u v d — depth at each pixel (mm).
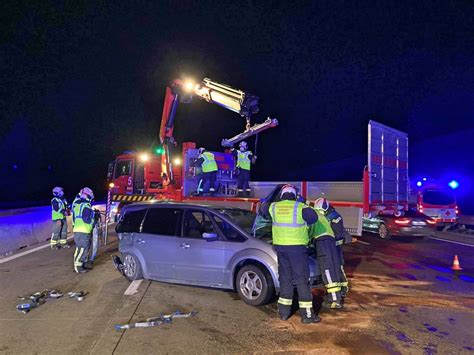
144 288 7023
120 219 7898
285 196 5770
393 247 12273
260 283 6051
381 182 10867
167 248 7043
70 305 6109
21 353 4438
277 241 5594
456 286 7516
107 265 9070
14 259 9844
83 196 8484
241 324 5344
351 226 9586
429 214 17344
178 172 13570
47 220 13969
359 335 4996
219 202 11547
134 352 4457
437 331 5152
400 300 6555
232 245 6441
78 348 4559
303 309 5430
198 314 5723
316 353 4469
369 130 10383
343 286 6605
